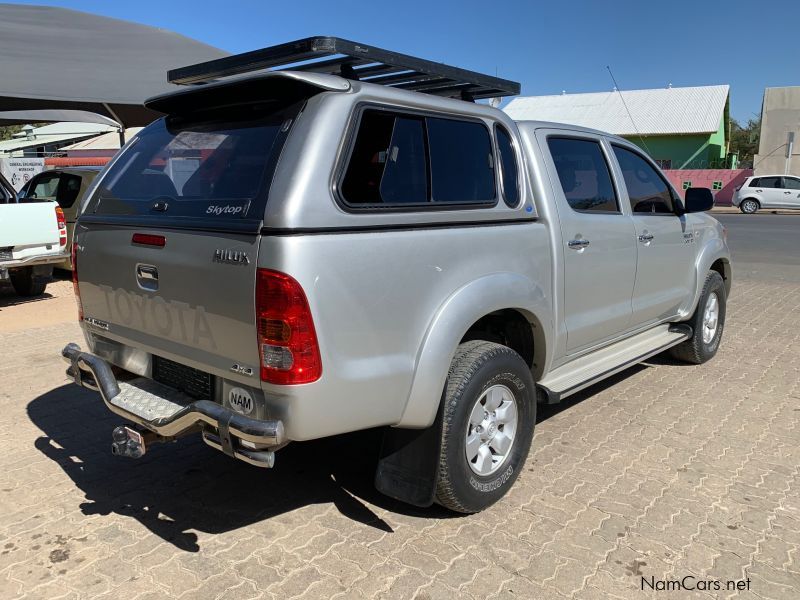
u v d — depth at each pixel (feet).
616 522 10.82
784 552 10.02
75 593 9.01
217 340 9.14
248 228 8.52
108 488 12.03
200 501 11.58
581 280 13.29
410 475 10.21
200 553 9.96
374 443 14.01
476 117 11.15
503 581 9.29
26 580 9.28
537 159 12.41
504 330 12.63
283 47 10.20
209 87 9.87
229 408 9.34
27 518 10.97
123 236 10.45
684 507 11.32
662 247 16.26
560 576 9.41
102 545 10.18
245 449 8.71
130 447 9.80
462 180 10.80
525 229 11.71
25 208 28.58
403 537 10.40
